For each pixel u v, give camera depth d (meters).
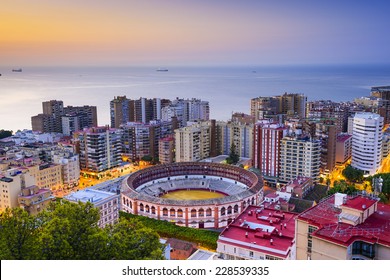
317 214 113.88
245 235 129.00
